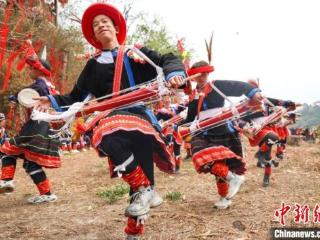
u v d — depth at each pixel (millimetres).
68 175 7980
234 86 4590
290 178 6652
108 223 4312
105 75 3283
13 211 5004
